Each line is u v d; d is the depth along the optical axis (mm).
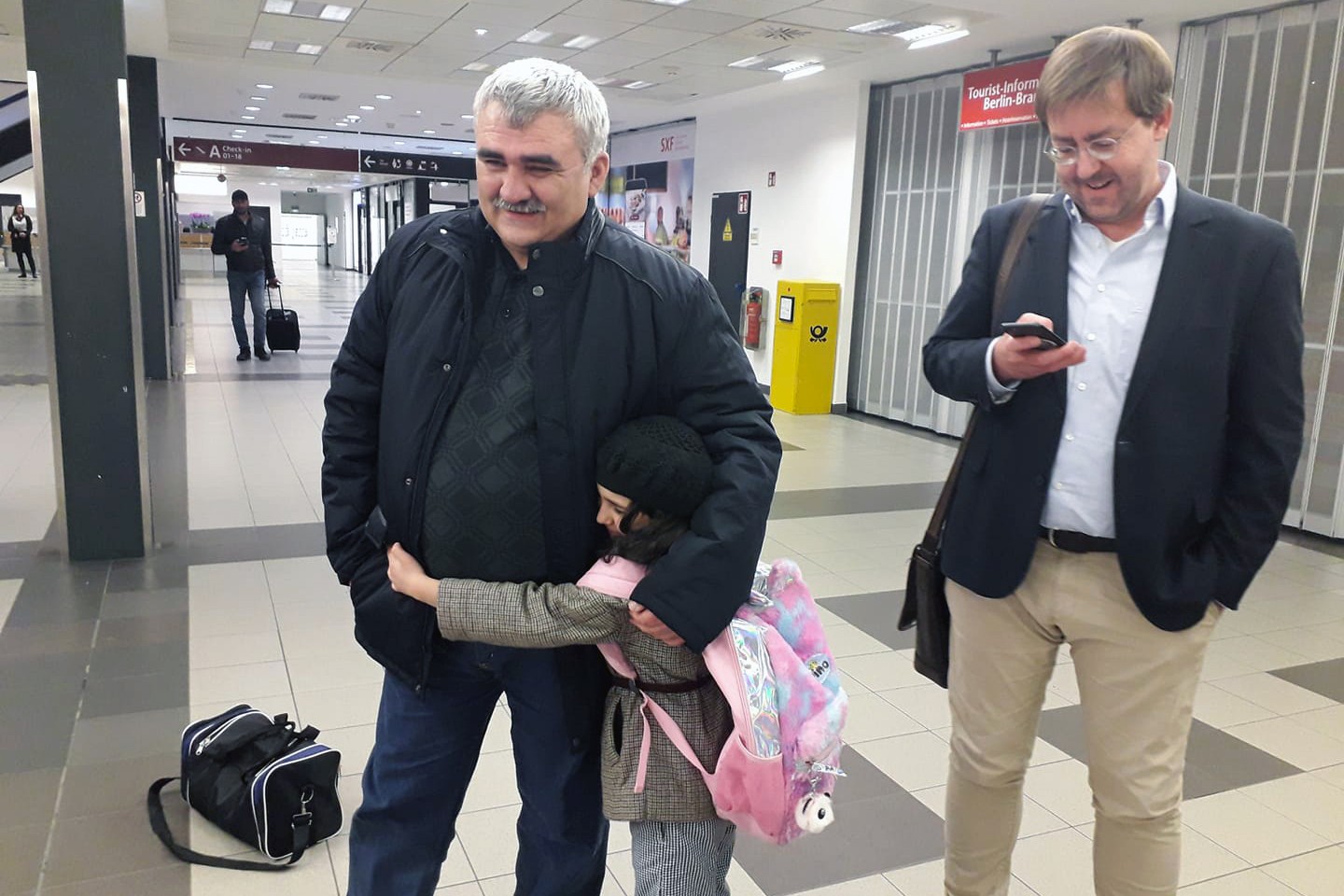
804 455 7484
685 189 13375
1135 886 1643
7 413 7453
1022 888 2289
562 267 1432
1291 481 1537
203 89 11922
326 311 18641
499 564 1480
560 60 9242
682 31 7699
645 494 1390
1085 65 1445
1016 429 1647
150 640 3500
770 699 1414
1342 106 5508
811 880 2295
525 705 1589
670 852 1479
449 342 1479
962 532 1737
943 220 8555
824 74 9000
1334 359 5621
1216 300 1521
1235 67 6109
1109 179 1487
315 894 2170
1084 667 1666
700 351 1506
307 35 8523
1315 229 5684
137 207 9141
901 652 3670
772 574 1549
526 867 1725
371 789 1715
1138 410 1540
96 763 2672
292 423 7586
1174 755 1627
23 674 3199
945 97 8500
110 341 4180
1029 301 1653
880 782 2742
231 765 2402
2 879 2172
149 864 2246
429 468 1490
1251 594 4578
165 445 6691
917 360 8922
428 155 20312
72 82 3943
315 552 4551
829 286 9500
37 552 4414
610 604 1408
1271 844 2512
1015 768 1780
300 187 40375
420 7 7344
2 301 17219
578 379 1444
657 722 1484
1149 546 1530
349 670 3309
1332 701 3404
